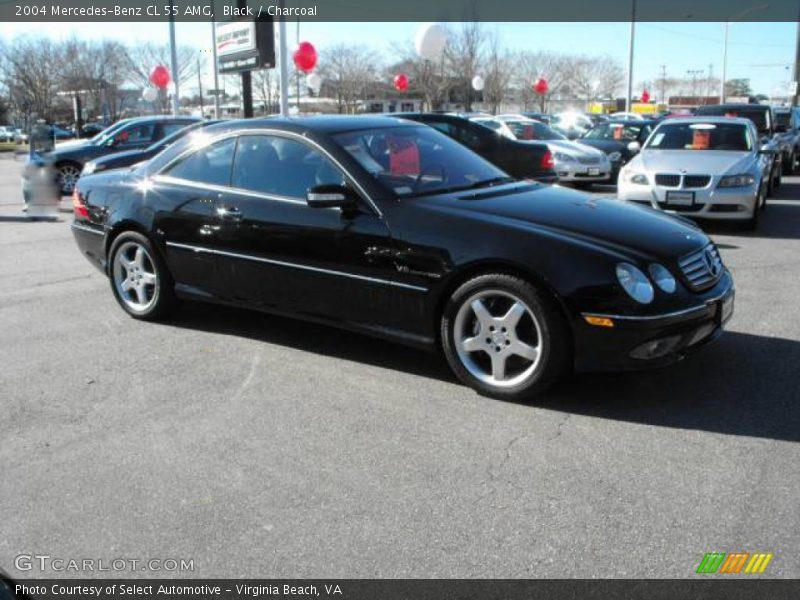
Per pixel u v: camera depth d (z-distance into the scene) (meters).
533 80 50.94
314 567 2.73
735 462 3.41
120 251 5.78
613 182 16.06
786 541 2.82
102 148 14.49
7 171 22.97
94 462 3.53
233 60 12.62
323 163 4.69
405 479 3.32
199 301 5.46
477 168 5.20
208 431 3.84
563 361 3.95
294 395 4.30
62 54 46.19
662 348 3.88
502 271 4.02
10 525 3.03
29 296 6.60
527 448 3.59
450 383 4.44
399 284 4.32
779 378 4.41
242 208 4.97
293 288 4.82
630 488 3.21
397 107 41.53
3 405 4.21
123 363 4.86
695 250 4.20
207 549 2.85
